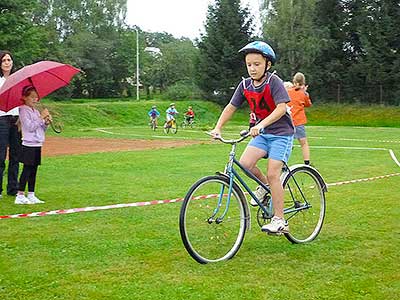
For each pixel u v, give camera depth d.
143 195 8.13
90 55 65.94
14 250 5.15
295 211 5.46
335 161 12.70
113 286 4.14
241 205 5.05
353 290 4.05
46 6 68.19
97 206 7.28
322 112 47.03
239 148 16.72
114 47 70.44
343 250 5.12
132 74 70.62
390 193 8.12
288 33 50.28
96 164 12.51
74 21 72.12
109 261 4.80
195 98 54.66
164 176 10.25
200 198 4.83
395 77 46.47
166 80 71.88
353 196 7.86
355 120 44.66
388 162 12.47
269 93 4.93
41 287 4.14
